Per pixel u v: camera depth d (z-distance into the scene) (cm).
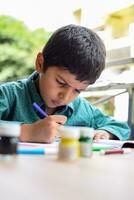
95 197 29
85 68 98
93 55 100
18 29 320
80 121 121
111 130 114
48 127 83
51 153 58
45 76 105
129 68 146
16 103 107
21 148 59
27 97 109
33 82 112
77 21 212
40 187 31
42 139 80
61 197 28
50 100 107
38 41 312
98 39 106
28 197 27
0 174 37
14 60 310
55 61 101
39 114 107
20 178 35
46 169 42
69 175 39
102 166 48
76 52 98
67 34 102
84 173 41
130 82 138
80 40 101
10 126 51
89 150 58
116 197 30
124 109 156
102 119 126
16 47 315
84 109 124
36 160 49
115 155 64
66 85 101
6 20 326
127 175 41
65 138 54
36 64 110
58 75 100
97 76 104
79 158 56
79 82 100
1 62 308
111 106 167
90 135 59
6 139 51
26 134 81
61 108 116
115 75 145
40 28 312
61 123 89
